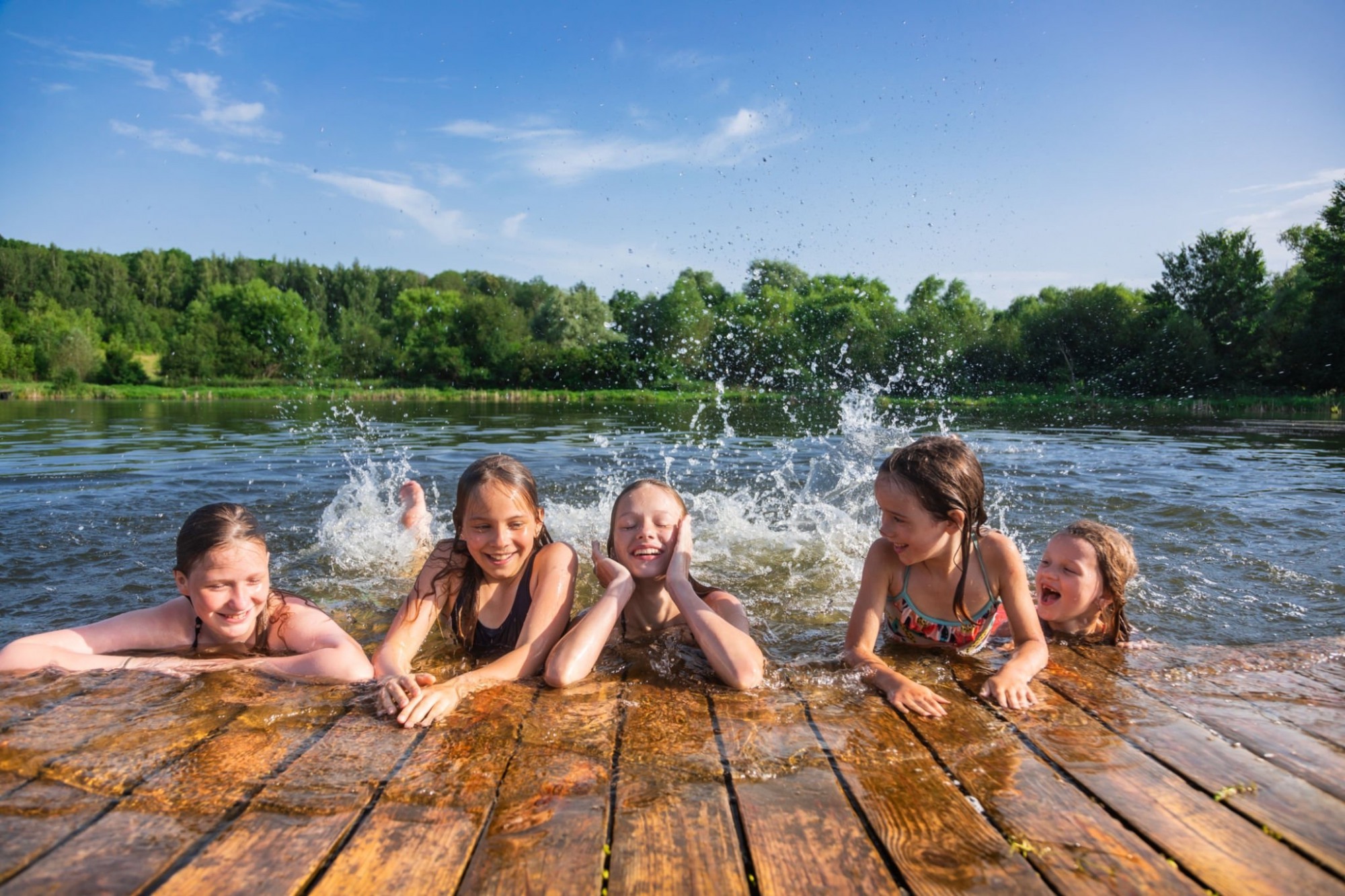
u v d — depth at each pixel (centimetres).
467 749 181
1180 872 131
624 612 288
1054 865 133
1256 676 237
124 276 5803
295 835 142
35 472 701
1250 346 2936
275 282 6425
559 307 4688
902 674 243
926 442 260
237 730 191
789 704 214
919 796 158
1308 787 161
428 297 5638
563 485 644
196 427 1374
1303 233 3516
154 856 134
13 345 4188
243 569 247
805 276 3603
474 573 275
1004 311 4075
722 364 3344
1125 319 3003
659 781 165
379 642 282
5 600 320
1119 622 277
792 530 472
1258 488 605
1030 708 209
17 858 134
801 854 137
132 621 259
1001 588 259
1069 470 722
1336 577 358
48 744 180
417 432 1275
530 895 125
